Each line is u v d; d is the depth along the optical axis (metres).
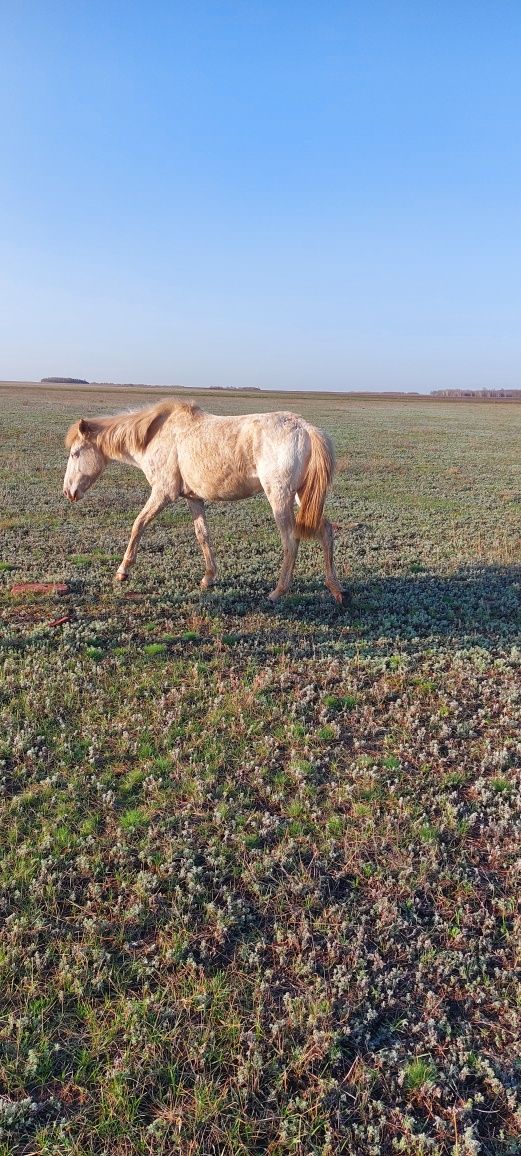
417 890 3.27
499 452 25.89
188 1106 2.25
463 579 8.88
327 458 6.83
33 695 4.96
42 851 3.38
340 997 2.67
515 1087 2.36
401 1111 2.29
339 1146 2.17
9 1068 2.35
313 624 6.91
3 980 2.67
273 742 4.49
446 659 6.11
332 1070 2.42
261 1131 2.19
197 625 6.68
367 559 9.76
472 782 4.20
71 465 8.12
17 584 7.81
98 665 5.62
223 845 3.46
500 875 3.40
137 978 2.72
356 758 4.37
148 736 4.50
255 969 2.81
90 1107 2.24
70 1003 2.62
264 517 13.02
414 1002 2.69
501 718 4.95
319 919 3.05
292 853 3.45
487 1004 2.70
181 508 13.80
